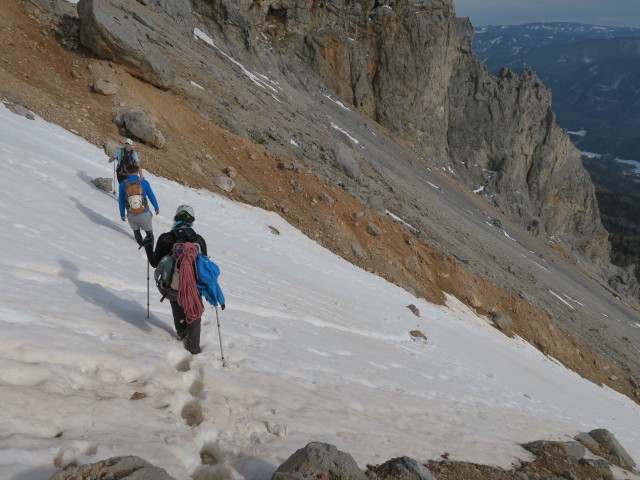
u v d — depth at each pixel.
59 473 2.83
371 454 5.21
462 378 13.29
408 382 9.93
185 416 4.64
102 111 17.73
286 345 8.06
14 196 8.47
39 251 6.62
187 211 5.70
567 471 7.61
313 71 65.94
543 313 32.28
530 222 84.06
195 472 3.80
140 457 3.32
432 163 73.44
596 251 100.31
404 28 68.44
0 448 2.93
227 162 21.62
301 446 4.68
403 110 70.56
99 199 11.32
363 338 12.51
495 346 22.66
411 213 38.03
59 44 18.80
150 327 5.93
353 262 22.66
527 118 84.69
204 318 7.30
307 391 6.35
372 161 48.09
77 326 5.05
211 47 40.91
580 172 95.06
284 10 64.00
